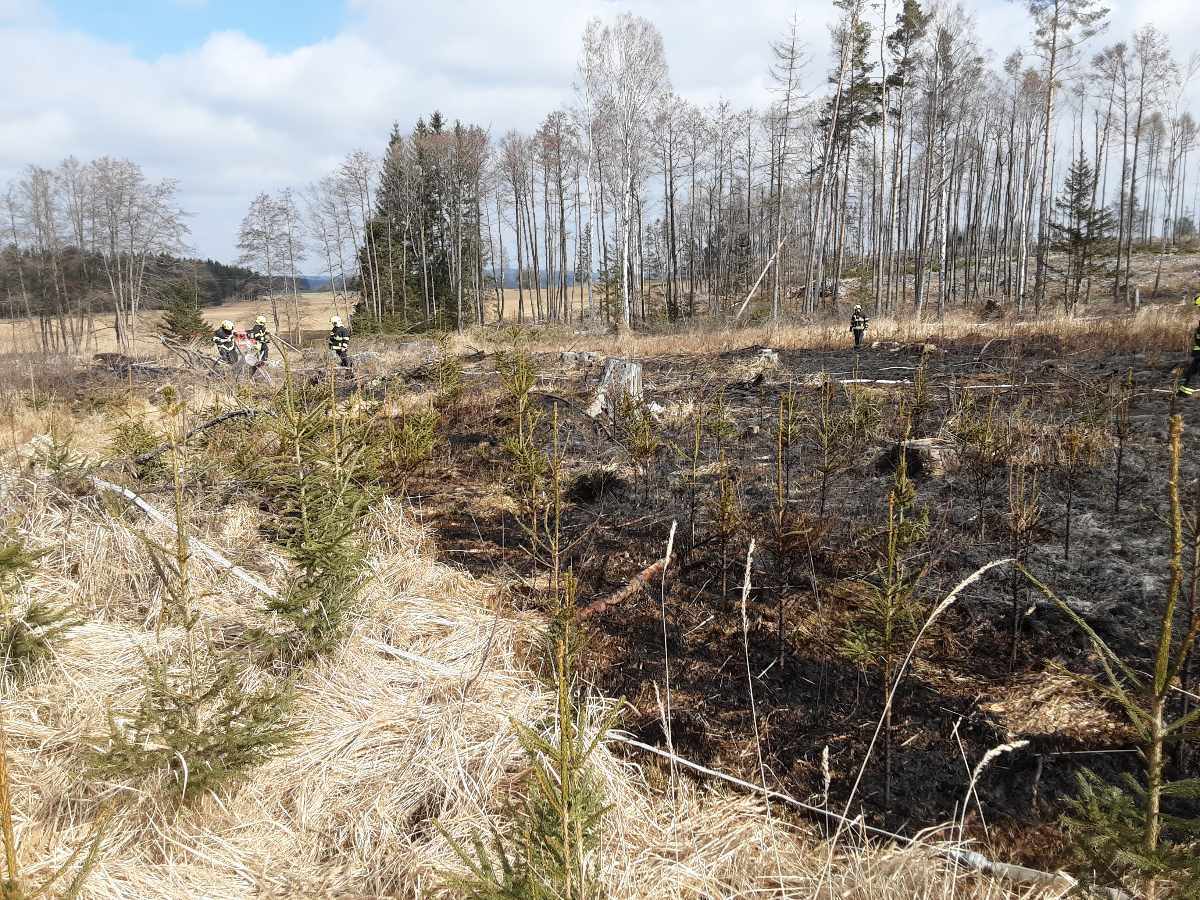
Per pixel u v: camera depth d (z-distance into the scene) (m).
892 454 7.17
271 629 4.34
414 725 3.59
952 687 3.85
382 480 7.31
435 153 45.03
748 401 10.92
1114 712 3.46
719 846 3.02
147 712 2.99
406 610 4.84
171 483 6.43
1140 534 5.15
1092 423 7.29
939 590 4.69
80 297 45.56
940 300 27.59
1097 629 4.05
